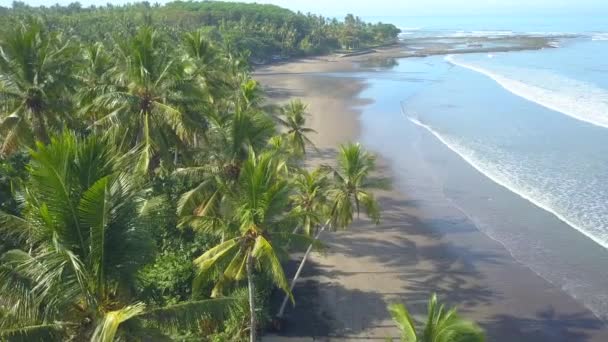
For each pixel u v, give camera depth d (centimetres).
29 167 1247
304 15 17900
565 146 4809
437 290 2595
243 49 11394
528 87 7662
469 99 6969
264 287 2328
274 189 1670
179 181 2750
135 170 1683
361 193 2564
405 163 4459
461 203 3628
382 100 7075
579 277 2709
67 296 1209
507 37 17762
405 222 3344
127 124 2591
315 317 2352
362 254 2936
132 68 2586
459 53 13050
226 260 1752
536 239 3108
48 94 2777
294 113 3800
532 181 3988
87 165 1255
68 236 1211
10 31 2991
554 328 2320
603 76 8525
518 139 5075
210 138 2334
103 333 1084
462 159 4528
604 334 2283
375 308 2430
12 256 1256
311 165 4341
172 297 2117
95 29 9094
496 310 2445
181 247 2427
